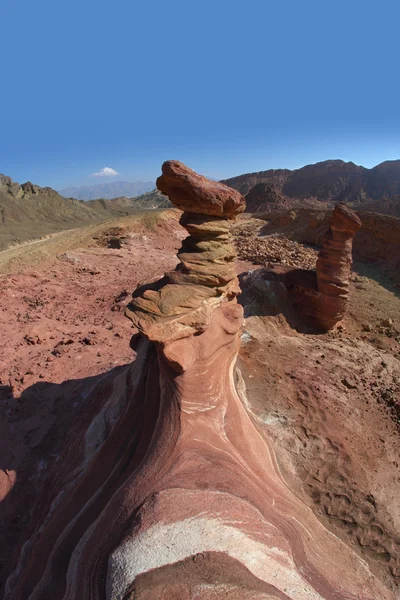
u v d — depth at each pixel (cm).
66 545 557
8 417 941
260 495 582
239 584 414
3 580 603
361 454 802
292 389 955
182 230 3559
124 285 2048
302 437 814
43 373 1112
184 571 420
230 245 770
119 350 1273
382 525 667
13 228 7500
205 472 552
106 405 877
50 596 497
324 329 1405
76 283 2042
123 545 460
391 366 1169
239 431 688
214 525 471
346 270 1327
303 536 571
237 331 778
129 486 561
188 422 620
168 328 634
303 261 2558
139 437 674
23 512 729
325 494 705
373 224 2780
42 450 854
